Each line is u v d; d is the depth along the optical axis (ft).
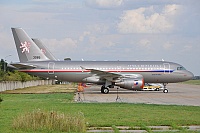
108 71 370.53
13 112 162.91
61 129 109.91
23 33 377.30
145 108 185.16
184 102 241.55
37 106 195.83
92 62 375.45
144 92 388.98
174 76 375.86
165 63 377.91
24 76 586.86
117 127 120.78
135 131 113.19
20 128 111.96
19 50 377.50
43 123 111.55
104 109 178.81
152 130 114.73
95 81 366.43
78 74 369.91
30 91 429.38
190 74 379.14
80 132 108.47
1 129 112.78
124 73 371.15
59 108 182.70
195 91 413.18
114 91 402.72
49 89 495.41
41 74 371.97
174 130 114.73
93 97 296.30
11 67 370.32
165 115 153.99
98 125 123.85
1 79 486.38
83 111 168.66
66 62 374.02
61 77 372.38
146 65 374.02
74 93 364.58
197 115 154.20
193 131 111.04
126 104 210.79
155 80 377.09
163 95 327.06
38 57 377.50
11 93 371.15
